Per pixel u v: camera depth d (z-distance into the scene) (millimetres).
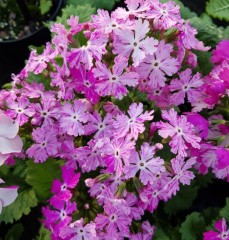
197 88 253
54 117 246
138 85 245
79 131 238
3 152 234
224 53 253
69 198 236
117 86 228
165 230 305
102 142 227
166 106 259
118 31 224
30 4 404
